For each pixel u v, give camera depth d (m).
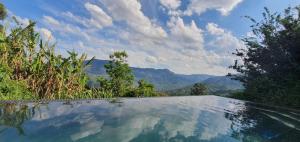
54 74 9.65
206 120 5.91
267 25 13.42
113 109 6.34
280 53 12.39
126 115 5.62
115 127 4.33
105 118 5.06
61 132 3.66
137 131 4.20
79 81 10.62
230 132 4.81
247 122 6.02
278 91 11.93
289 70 12.32
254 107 9.43
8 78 8.33
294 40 11.76
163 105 8.20
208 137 4.27
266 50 13.10
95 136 3.64
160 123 5.07
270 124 5.91
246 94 14.16
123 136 3.79
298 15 13.01
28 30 9.62
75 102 7.23
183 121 5.54
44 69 9.55
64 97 9.77
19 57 9.38
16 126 3.77
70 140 3.35
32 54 9.77
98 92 12.17
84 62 10.77
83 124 4.31
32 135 3.39
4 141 3.10
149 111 6.57
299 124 6.05
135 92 19.92
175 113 6.60
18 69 9.31
